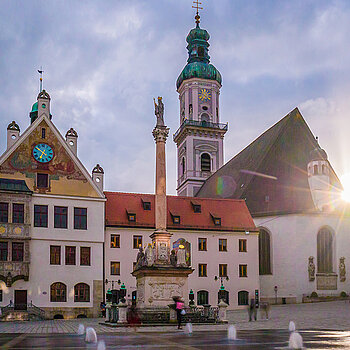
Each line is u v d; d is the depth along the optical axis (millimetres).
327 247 73188
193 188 110812
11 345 22000
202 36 119625
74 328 36969
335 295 71625
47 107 64375
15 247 59938
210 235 69750
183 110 117125
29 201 61000
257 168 82500
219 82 117000
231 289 68750
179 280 40625
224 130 114188
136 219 67500
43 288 60219
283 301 70750
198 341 23297
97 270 62844
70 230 62500
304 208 72812
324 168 75312
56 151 63656
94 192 64312
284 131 83812
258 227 74188
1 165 61219
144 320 37656
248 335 26484
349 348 19281
